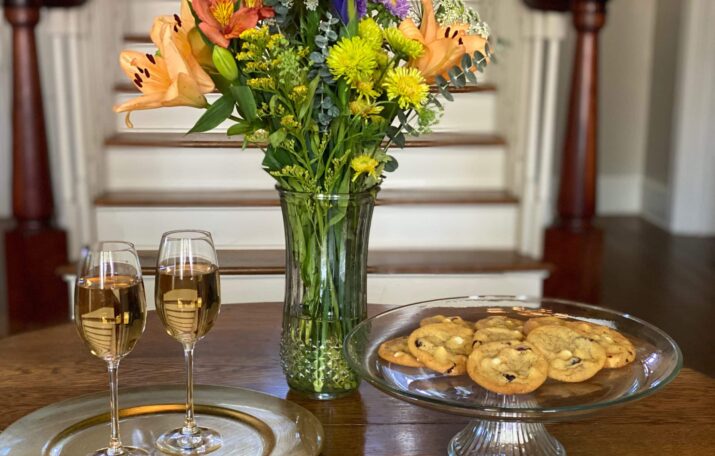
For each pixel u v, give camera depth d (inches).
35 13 130.8
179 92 43.6
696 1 177.9
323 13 45.9
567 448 44.9
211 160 138.2
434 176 147.6
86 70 135.3
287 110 46.1
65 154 134.0
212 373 53.6
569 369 44.2
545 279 135.3
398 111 47.2
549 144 137.2
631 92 201.8
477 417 40.1
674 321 136.0
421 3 47.4
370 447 44.7
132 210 130.7
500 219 141.4
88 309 40.1
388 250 138.4
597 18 133.3
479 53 47.2
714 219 188.7
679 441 45.8
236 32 43.2
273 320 63.2
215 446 43.1
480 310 53.1
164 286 42.1
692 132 184.7
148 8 148.4
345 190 47.1
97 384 51.6
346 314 49.1
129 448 42.6
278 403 48.0
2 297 139.3
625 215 205.2
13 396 49.9
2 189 185.8
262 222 124.3
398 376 45.1
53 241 133.3
